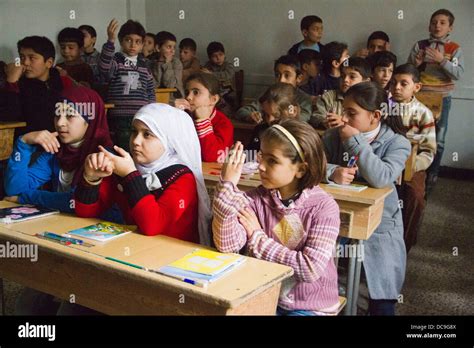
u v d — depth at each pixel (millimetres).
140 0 7168
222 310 1269
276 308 1601
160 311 1391
